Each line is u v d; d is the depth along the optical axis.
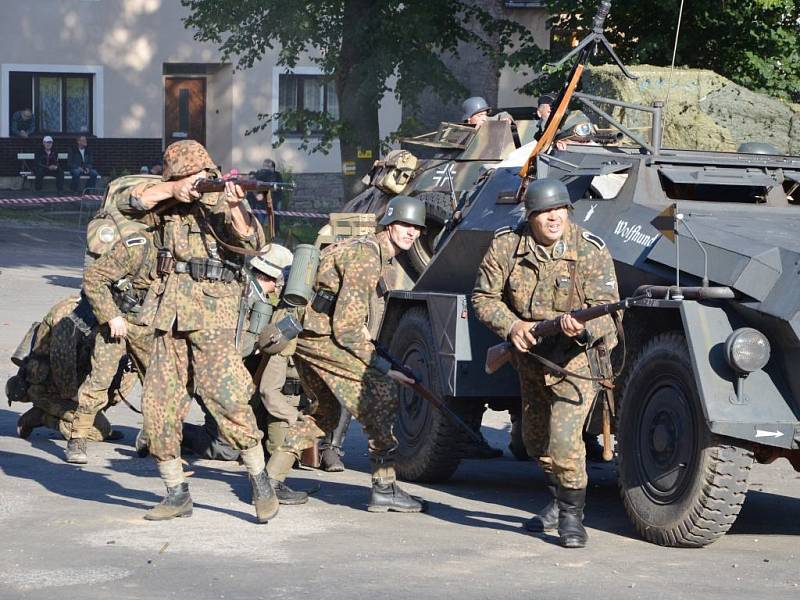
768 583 6.89
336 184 40.62
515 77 40.88
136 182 9.86
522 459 11.68
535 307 7.57
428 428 9.98
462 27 27.14
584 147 10.02
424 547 7.49
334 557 7.13
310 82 40.81
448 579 6.70
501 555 7.36
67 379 10.78
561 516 7.72
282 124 30.36
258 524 7.95
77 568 6.73
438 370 9.67
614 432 8.37
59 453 10.55
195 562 6.92
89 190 38.16
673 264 8.13
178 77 40.56
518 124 13.95
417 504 8.68
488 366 7.82
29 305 20.25
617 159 9.09
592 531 8.32
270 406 9.59
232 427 7.76
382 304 11.38
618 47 24.00
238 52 28.64
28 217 35.22
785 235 8.12
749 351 7.35
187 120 40.81
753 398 7.45
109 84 38.81
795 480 10.62
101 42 38.69
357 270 8.29
